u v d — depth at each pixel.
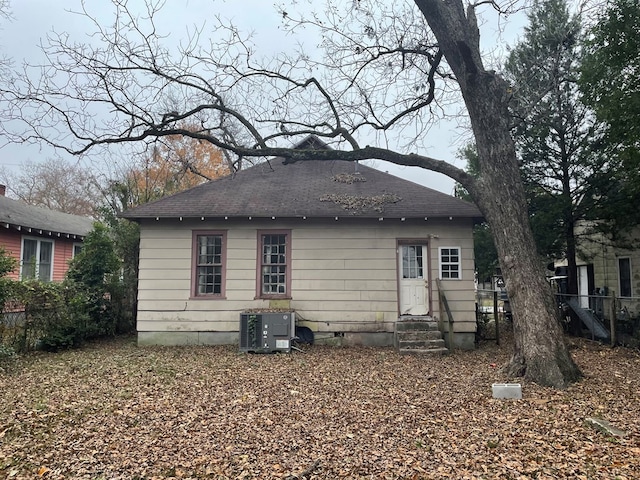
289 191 14.23
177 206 13.05
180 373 8.86
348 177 15.13
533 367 7.73
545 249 14.83
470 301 12.60
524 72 13.73
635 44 9.82
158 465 4.61
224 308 12.83
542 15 13.80
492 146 8.69
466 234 12.82
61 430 5.61
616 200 12.80
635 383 7.70
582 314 14.17
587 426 5.53
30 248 17.53
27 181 39.69
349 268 12.88
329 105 11.59
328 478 4.30
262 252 13.03
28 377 8.52
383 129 11.98
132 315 15.55
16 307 11.26
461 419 5.91
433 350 11.13
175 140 22.58
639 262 15.29
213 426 5.72
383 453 4.84
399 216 12.49
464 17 9.15
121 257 15.58
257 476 4.35
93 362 10.05
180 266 12.95
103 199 30.30
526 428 5.50
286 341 11.45
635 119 9.70
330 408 6.47
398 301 12.71
